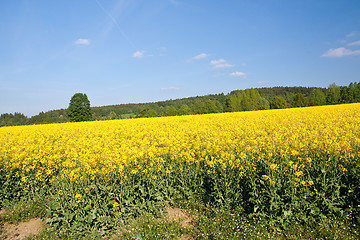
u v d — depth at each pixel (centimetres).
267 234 559
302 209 597
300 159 683
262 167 696
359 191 607
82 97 5938
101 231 596
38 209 739
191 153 859
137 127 2131
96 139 1497
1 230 663
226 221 614
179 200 758
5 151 1039
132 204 664
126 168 696
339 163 674
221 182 709
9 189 825
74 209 624
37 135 1806
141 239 558
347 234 530
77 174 664
